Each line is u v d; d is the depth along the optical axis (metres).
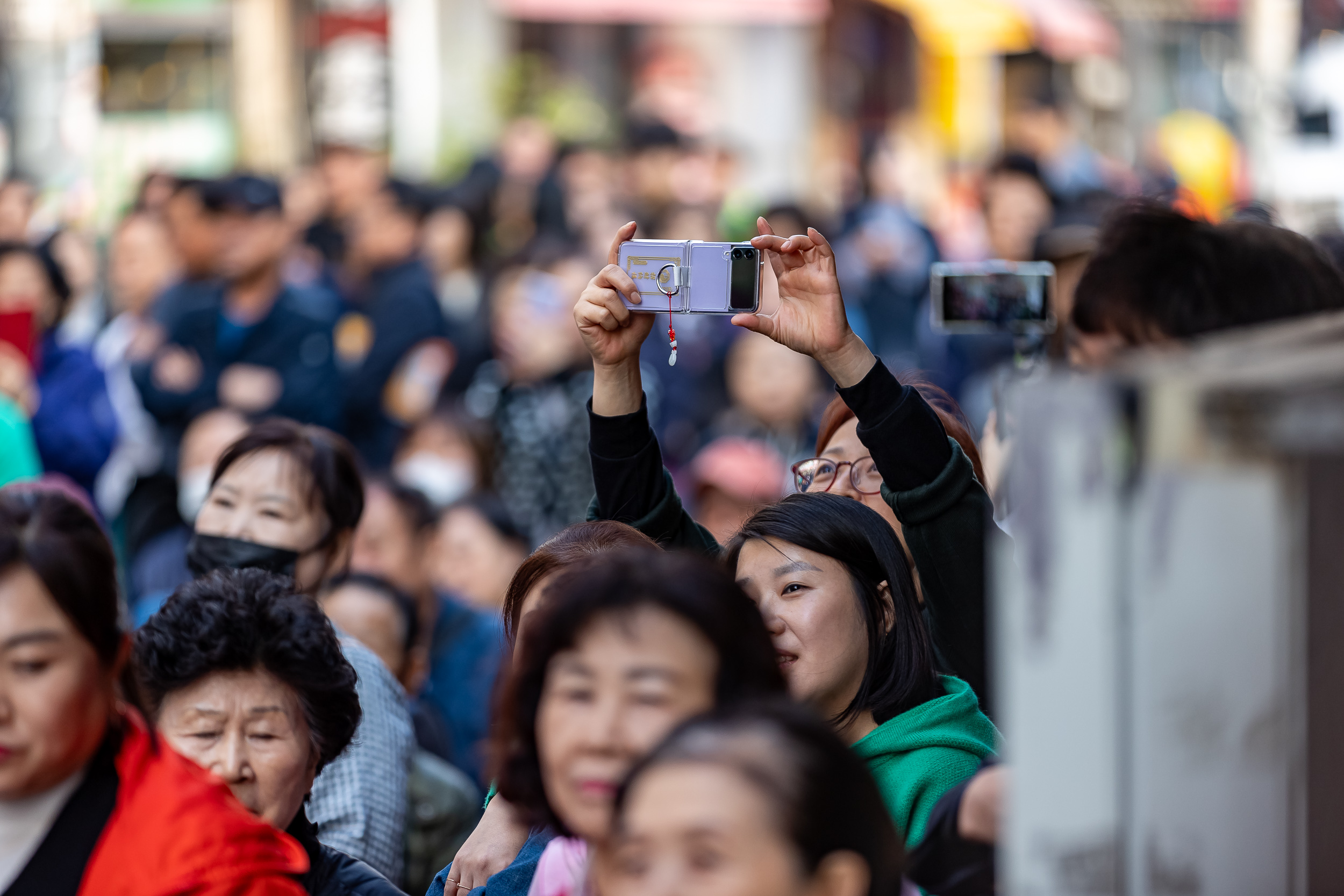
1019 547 3.71
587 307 7.74
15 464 16.62
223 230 20.58
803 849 4.33
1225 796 3.70
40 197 28.55
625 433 8.10
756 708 4.62
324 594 10.53
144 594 15.05
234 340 20.36
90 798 5.45
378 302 23.28
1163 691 3.67
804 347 7.44
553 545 7.42
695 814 4.29
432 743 11.50
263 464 9.80
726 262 7.59
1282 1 36.97
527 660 5.07
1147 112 45.38
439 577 15.46
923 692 7.04
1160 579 3.65
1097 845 3.70
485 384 22.03
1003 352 22.69
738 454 17.00
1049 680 3.70
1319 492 3.68
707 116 44.69
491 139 39.75
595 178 33.75
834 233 29.95
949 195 37.94
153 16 37.28
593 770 4.82
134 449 20.16
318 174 32.88
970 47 42.62
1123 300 7.21
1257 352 3.83
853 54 47.06
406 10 40.50
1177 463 3.63
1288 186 28.70
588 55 44.66
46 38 30.95
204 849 5.37
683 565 5.12
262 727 6.87
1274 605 3.67
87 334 22.31
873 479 8.59
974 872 5.24
